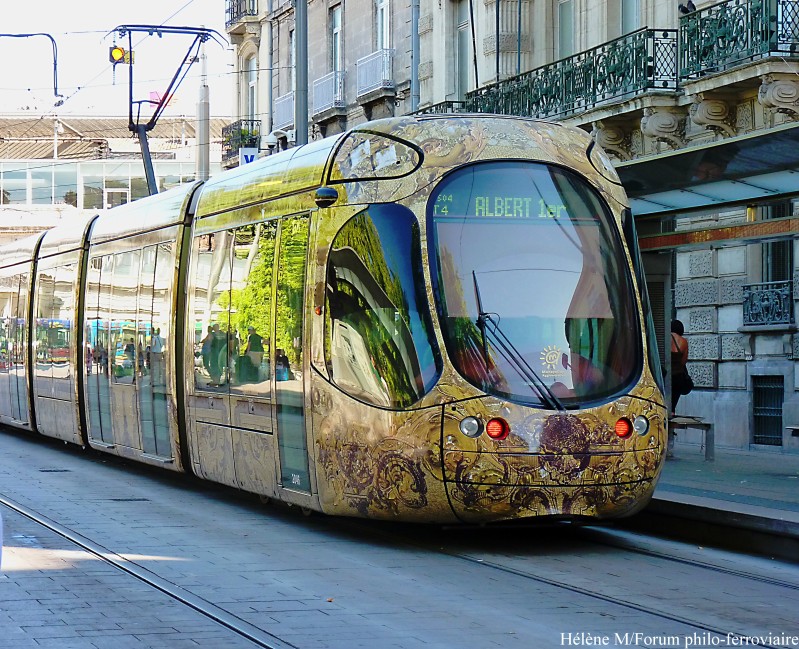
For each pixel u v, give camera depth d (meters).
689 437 21.94
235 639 7.46
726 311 21.09
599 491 10.63
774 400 20.17
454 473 10.45
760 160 13.19
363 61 34.16
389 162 11.16
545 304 10.83
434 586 9.30
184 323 14.59
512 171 11.09
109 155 76.94
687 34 20.56
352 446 10.95
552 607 8.59
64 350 19.58
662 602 8.84
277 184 12.46
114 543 11.01
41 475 16.89
